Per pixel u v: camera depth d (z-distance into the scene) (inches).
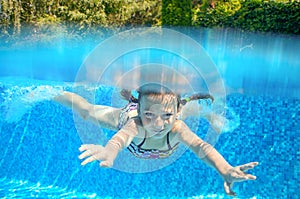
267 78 238.5
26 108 191.5
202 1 337.7
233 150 210.1
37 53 285.0
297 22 296.7
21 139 210.1
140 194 201.6
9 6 299.6
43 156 211.0
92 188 203.5
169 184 201.9
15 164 213.6
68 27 315.3
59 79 223.6
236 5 322.0
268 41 300.2
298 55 274.7
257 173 203.9
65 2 317.7
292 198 195.0
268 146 209.9
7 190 198.7
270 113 215.2
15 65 253.0
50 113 203.0
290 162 204.1
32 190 200.5
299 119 212.2
